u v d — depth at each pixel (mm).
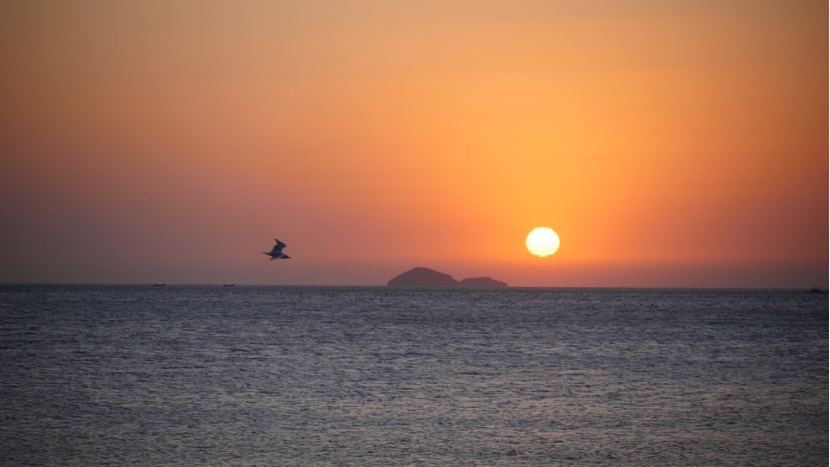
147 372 123062
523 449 75250
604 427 84312
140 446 75188
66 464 69250
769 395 104000
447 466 69750
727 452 74688
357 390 106125
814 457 73250
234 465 69375
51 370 124688
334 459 71438
